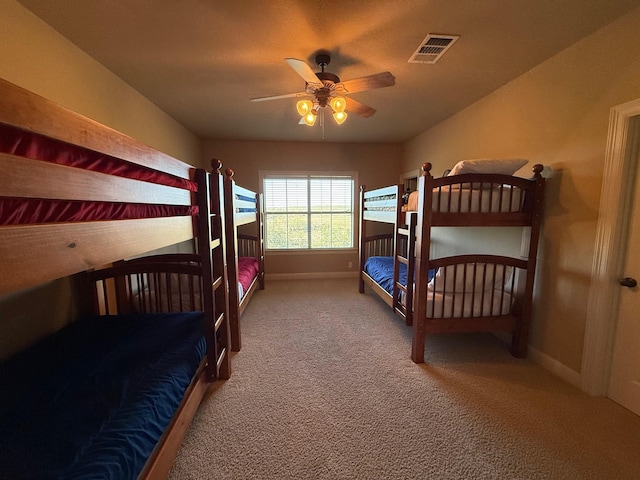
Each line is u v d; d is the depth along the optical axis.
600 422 1.72
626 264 1.82
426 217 2.23
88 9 1.68
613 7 1.65
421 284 2.32
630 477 1.37
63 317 2.13
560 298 2.18
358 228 5.23
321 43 2.05
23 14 1.65
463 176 2.21
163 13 1.72
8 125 0.60
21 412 1.13
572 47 2.05
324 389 2.03
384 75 1.96
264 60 2.29
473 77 2.58
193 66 2.39
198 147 4.68
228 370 2.14
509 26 1.84
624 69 1.73
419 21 1.80
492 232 2.93
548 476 1.38
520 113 2.55
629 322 1.81
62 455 0.92
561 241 2.16
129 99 2.75
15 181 0.62
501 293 2.45
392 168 5.21
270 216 5.10
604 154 1.85
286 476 1.37
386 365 2.35
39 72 1.77
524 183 2.24
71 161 0.79
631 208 1.78
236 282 2.54
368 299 4.04
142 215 1.16
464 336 2.88
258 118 3.72
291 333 2.94
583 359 2.01
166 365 1.50
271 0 1.61
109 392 1.26
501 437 1.60
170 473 1.38
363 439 1.59
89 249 0.86
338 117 2.38
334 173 5.09
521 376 2.19
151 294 2.67
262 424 1.70
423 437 1.60
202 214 1.71
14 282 0.63
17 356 1.60
